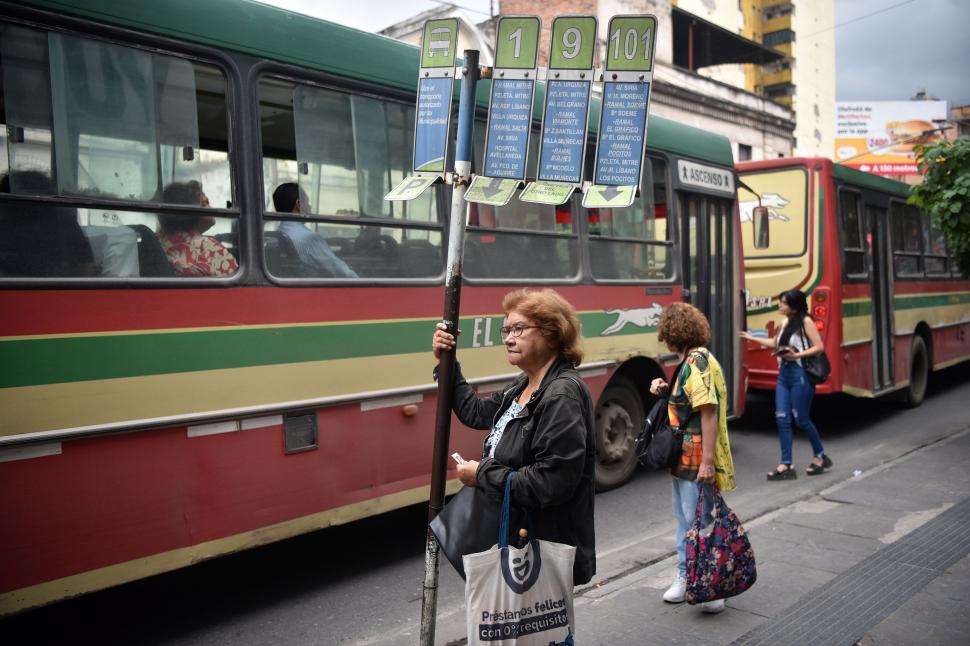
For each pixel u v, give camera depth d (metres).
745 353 8.29
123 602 4.52
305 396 4.30
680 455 4.12
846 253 9.28
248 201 4.14
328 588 4.70
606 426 6.67
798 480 7.02
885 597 4.25
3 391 3.28
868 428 9.54
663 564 4.92
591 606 4.24
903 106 43.28
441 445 3.02
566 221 6.14
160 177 3.82
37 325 3.38
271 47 4.27
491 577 2.56
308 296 4.34
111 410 3.57
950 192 8.34
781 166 9.33
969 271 8.75
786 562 4.84
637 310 6.80
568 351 2.85
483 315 5.38
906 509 5.91
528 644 2.54
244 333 4.05
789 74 43.41
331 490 4.42
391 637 4.04
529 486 2.57
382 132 4.86
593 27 3.12
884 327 10.12
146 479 3.68
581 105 3.13
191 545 3.82
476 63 3.19
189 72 3.96
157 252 3.79
